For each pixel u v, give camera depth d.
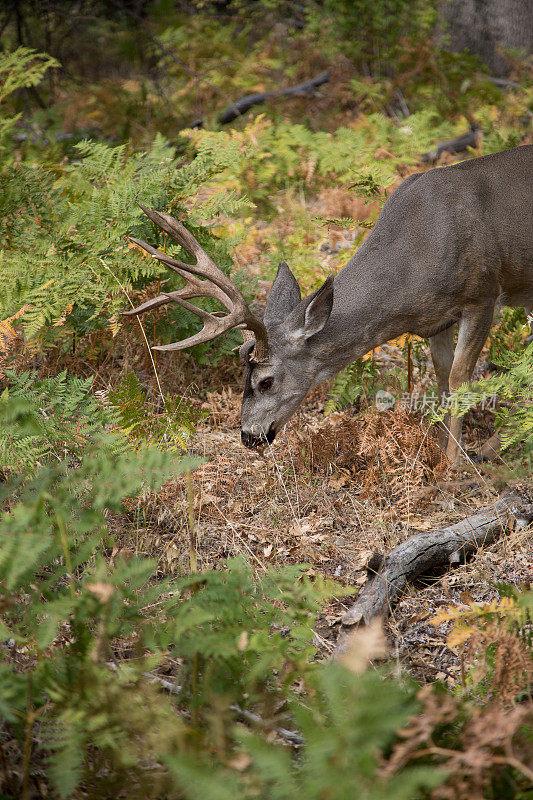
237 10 25.53
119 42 23.02
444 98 20.19
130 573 5.54
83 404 8.59
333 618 7.60
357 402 11.51
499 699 5.36
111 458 6.81
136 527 8.60
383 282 10.24
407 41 21.33
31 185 11.39
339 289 10.32
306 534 8.87
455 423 10.26
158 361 11.40
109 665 5.93
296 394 10.29
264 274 13.55
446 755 4.79
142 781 4.86
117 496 5.87
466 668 6.66
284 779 4.16
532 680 5.52
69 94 21.61
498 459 10.09
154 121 20.78
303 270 12.76
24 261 10.55
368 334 10.36
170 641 5.52
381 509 9.07
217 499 9.18
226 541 8.60
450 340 11.05
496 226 10.35
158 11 23.56
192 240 9.51
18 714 5.10
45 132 17.45
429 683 6.59
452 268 10.16
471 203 10.23
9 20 20.73
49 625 5.29
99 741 4.80
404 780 3.97
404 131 18.02
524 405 8.58
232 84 22.03
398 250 10.25
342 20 22.48
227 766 4.57
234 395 11.20
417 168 16.97
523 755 4.68
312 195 17.08
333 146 17.16
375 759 4.09
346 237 15.19
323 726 4.81
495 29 21.58
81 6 22.12
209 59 22.81
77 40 22.58
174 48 22.81
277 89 22.81
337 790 3.91
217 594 5.76
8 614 6.04
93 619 6.23
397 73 21.55
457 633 5.70
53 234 11.08
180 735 4.80
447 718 4.70
